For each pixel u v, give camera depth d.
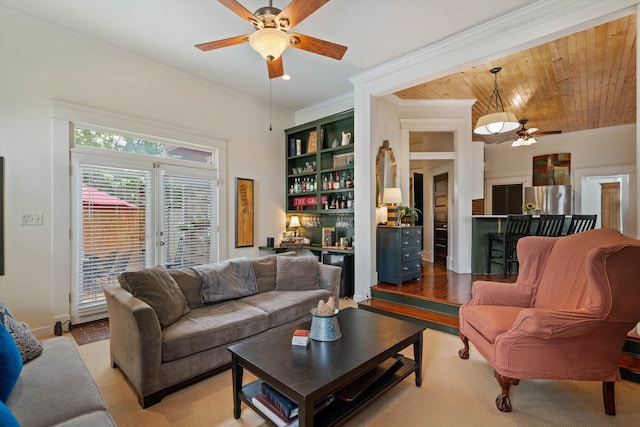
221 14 3.00
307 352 1.81
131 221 3.83
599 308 1.80
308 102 5.50
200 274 2.93
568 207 6.97
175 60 3.96
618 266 1.78
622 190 6.61
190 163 4.43
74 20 3.12
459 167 5.31
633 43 3.43
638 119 2.44
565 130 7.02
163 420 1.85
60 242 3.28
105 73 3.61
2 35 2.96
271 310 2.78
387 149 4.79
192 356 2.21
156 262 4.05
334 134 5.36
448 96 5.02
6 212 2.98
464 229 5.32
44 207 3.19
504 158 8.12
